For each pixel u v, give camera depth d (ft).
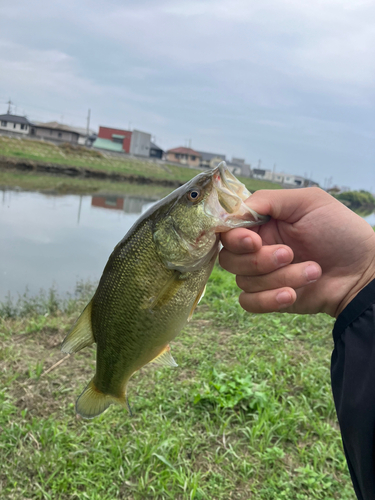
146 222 1.04
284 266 0.86
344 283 0.92
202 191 0.97
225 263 0.92
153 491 1.65
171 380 2.45
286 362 2.64
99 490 1.67
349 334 0.73
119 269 1.06
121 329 1.07
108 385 1.16
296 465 1.83
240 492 1.68
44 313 3.79
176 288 1.02
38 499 1.64
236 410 2.19
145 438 1.93
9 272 5.36
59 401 2.26
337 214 0.91
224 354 2.81
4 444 1.85
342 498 1.64
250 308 0.90
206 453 1.89
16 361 2.68
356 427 0.67
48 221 9.76
